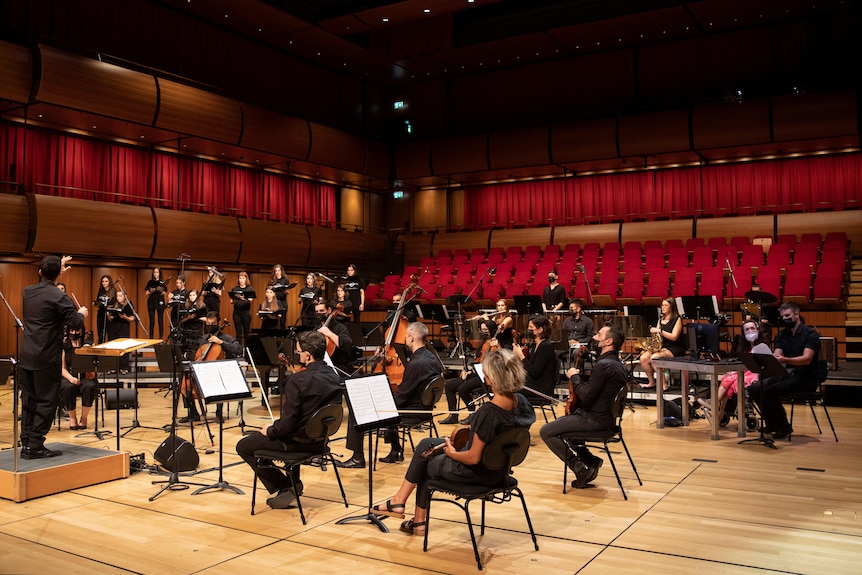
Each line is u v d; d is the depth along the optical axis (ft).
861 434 23.34
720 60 52.75
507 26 52.44
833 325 37.40
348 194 63.31
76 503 15.78
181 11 48.03
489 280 48.85
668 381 29.27
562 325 32.01
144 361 35.04
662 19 49.73
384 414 14.12
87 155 44.98
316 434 14.19
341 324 23.34
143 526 14.15
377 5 45.93
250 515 14.90
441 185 63.31
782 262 43.01
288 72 55.62
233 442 22.56
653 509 15.14
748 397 24.45
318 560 12.26
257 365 24.93
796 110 46.11
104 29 44.14
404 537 13.50
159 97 42.16
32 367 17.15
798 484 17.04
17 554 12.55
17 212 38.11
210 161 52.16
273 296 33.91
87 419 26.37
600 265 47.98
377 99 64.13
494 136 55.62
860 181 49.47
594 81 56.75
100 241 41.70
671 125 49.57
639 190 56.44
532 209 60.29
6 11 39.52
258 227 50.90
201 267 48.80
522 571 11.68
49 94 37.09
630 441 22.61
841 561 11.93
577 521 14.38
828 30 49.70
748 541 13.00
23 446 17.69
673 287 43.01
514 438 11.97
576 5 50.16
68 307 17.26
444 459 12.70
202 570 11.80
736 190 53.26
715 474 18.12
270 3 46.42
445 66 59.36
